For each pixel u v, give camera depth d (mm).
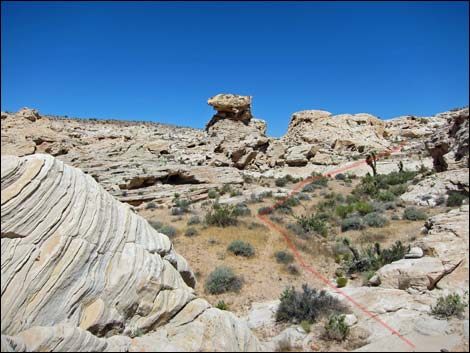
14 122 55156
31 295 6516
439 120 71062
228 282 13969
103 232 8438
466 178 24141
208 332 8195
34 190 7293
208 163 46094
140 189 34000
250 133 63188
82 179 8820
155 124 95688
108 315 7434
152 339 7609
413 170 38938
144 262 8812
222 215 22656
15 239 6785
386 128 74375
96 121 91375
